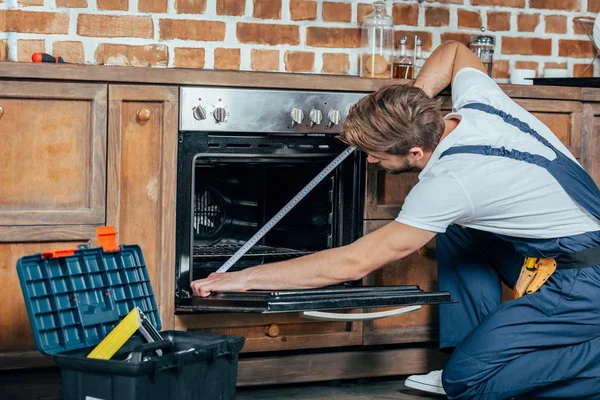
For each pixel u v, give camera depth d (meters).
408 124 2.55
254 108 3.00
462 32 3.97
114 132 2.87
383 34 3.63
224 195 3.33
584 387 2.72
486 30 4.00
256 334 3.10
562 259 2.69
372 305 2.64
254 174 3.37
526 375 2.70
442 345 3.07
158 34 3.53
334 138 3.16
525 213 2.61
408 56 3.70
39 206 2.82
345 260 2.61
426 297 2.73
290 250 3.35
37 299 2.23
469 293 3.01
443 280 3.06
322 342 3.18
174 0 3.54
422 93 2.63
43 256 2.27
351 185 3.21
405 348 3.33
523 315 2.71
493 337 2.70
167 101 2.91
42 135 2.81
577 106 3.48
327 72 3.78
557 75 4.02
